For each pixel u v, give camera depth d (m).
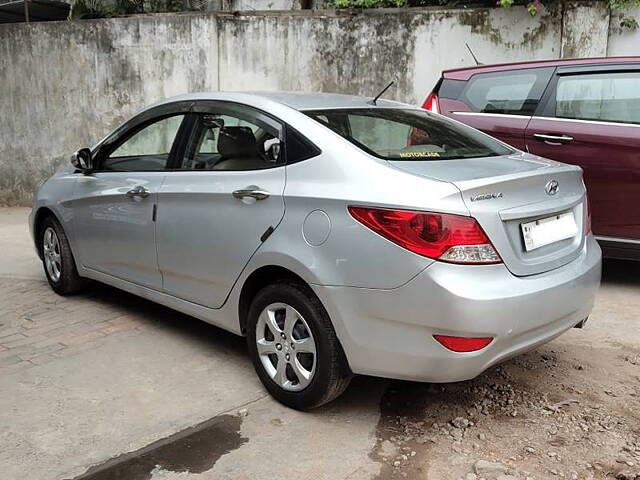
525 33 7.37
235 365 3.91
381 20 7.85
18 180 9.64
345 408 3.39
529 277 3.01
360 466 2.88
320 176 3.19
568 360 3.96
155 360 3.97
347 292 2.98
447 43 7.66
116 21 8.77
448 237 2.78
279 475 2.81
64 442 3.05
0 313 4.82
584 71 5.27
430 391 3.57
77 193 4.76
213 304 3.76
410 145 3.49
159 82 8.76
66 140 9.32
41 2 9.92
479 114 5.55
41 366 3.88
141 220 4.15
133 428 3.18
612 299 5.08
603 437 3.10
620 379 3.71
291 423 3.24
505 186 2.97
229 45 8.44
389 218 2.86
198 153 3.93
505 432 3.15
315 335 3.15
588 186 5.16
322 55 8.14
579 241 3.42
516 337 2.92
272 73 8.38
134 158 4.44
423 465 2.88
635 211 5.03
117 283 4.56
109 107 9.04
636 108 5.06
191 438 3.10
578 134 5.14
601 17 7.11
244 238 3.43
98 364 3.91
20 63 9.27
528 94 5.43
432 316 2.79
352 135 3.39
